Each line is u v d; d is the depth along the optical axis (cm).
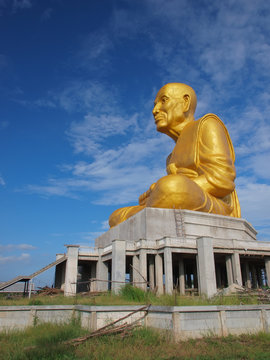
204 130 2986
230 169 2833
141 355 891
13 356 878
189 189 2502
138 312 1210
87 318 1197
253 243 2317
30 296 2209
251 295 1566
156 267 2156
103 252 2531
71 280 2386
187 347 969
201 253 2081
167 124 3331
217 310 1137
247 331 1173
